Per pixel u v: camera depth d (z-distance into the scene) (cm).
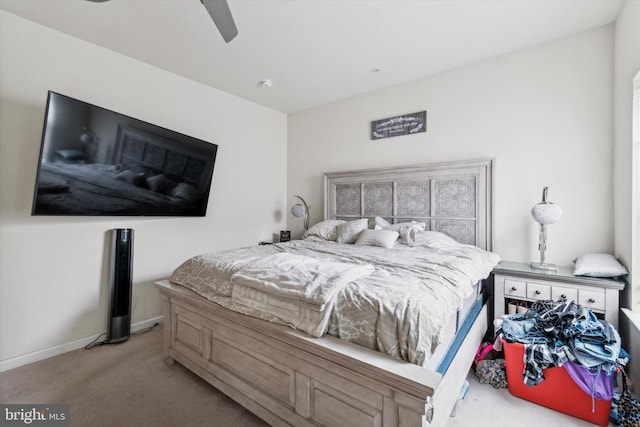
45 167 204
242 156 384
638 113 184
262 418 151
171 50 265
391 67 297
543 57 255
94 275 257
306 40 250
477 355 212
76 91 245
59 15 215
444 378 125
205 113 340
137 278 285
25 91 221
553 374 169
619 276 197
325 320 129
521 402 178
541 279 219
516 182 268
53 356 233
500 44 257
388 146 345
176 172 290
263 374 152
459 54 273
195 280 198
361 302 127
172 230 312
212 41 250
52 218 234
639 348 164
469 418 164
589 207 237
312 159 417
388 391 108
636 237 185
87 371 211
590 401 159
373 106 357
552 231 252
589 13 216
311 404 132
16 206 219
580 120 240
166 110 305
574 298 207
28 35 221
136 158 257
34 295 226
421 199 317
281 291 143
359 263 201
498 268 238
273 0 200
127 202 256
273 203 428
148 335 274
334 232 333
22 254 221
